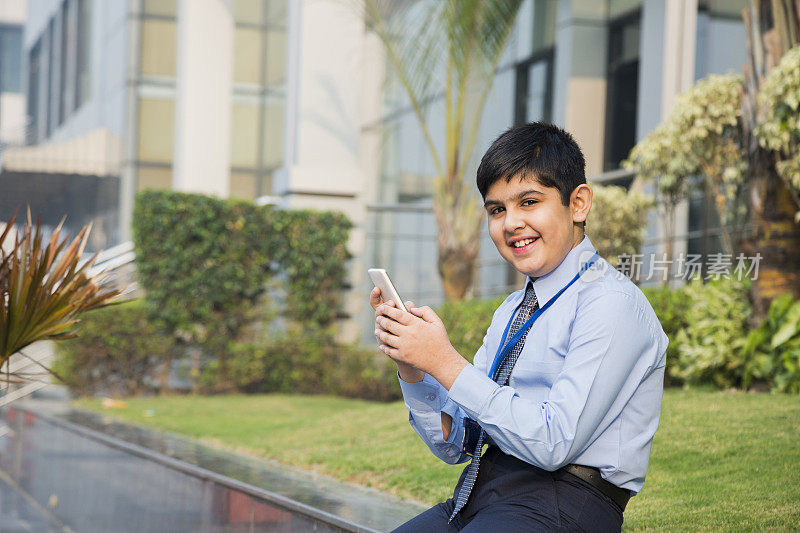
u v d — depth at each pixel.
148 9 16.47
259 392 10.26
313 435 5.87
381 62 13.44
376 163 13.71
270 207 10.34
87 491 5.94
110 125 17.50
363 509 3.44
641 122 9.03
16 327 3.24
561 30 10.15
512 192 1.86
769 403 4.82
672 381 6.07
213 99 15.47
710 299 5.83
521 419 1.70
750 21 5.67
